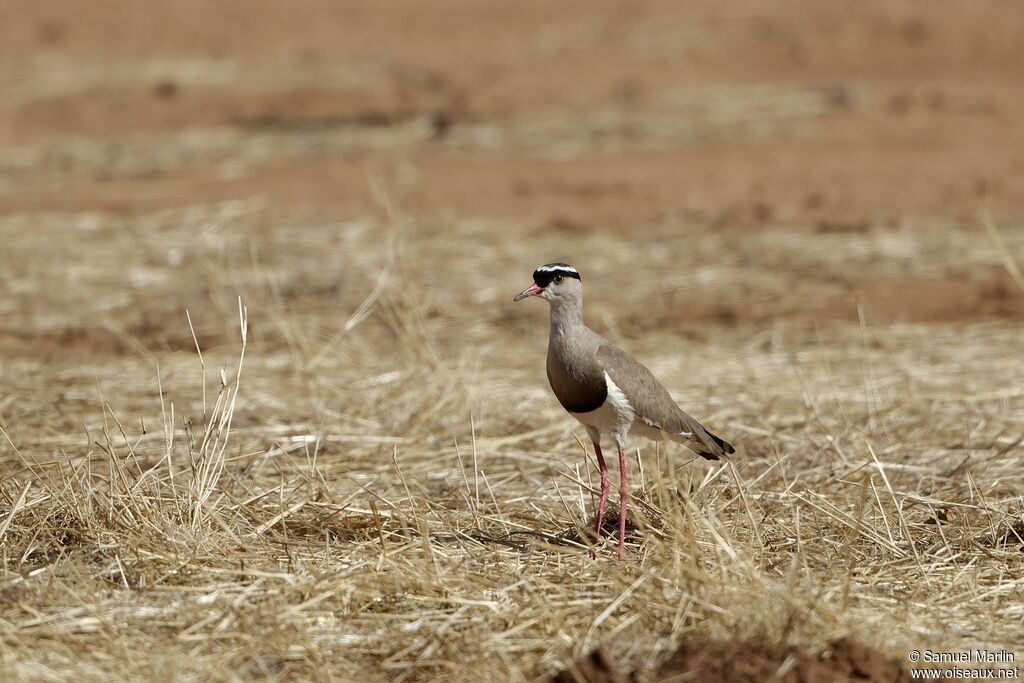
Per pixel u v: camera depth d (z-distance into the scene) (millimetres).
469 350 14930
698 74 32938
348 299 17188
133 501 9656
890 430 12266
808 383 13727
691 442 10180
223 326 16188
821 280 18188
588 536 9922
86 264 18953
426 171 25375
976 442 11914
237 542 9430
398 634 8164
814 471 11195
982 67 32625
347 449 11969
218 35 39344
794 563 8539
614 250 19734
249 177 25234
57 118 31562
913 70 32625
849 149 26250
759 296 17562
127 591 8656
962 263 18625
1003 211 21438
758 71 33062
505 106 30703
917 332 15617
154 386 13492
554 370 9758
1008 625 8492
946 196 22547
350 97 31906
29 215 21875
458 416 12812
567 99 31062
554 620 8203
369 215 21797
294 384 13648
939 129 27547
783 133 27672
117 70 35531
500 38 37562
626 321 16469
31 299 17406
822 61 33312
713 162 25578
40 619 8156
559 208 22453
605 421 9758
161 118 31219
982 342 15141
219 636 8047
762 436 12219
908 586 9016
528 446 12094
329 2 42469
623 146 27109
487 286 17797
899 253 19219
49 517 9758
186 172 25828
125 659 7766
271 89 32875
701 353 15008
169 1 42469
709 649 7680
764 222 21344
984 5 36562
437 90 32438
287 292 17594
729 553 8641
